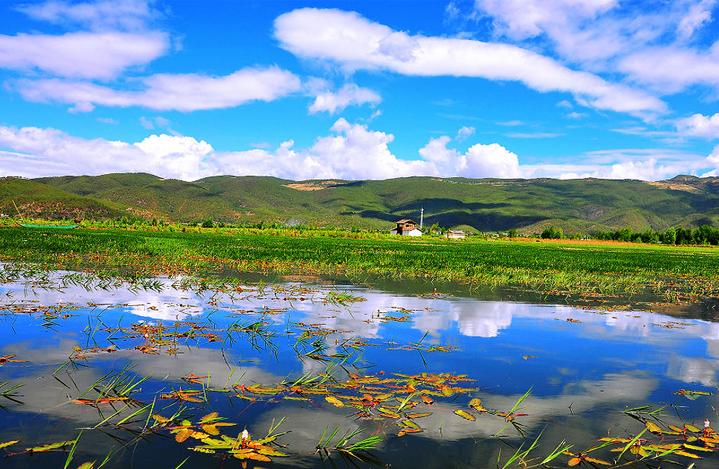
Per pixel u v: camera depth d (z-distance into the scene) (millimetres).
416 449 4754
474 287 17609
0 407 5480
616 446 4941
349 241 69500
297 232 91062
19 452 4449
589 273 25344
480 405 5887
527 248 63250
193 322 10328
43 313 10891
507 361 7863
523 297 15461
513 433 5176
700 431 5328
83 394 5910
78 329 9383
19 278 16750
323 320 10898
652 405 6094
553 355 8320
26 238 41219
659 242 122812
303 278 19406
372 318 11258
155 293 14328
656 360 8195
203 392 6070
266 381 6602
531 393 6402
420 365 7543
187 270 21062
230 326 9812
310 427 5184
